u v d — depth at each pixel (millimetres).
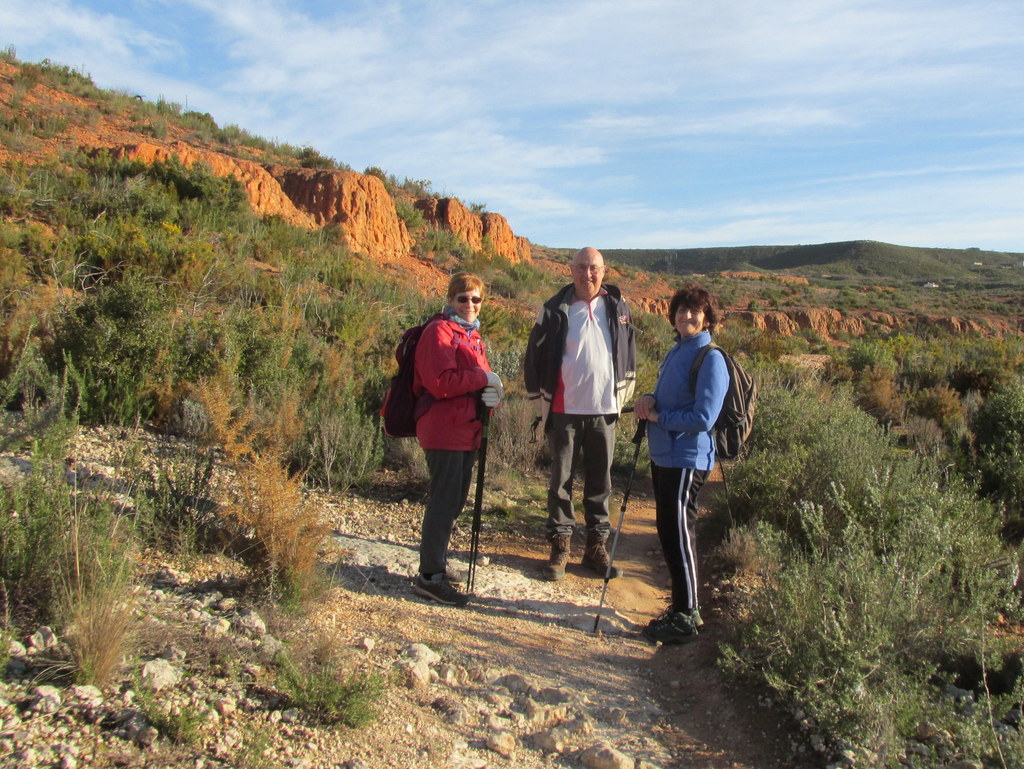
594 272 4879
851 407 9000
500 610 4320
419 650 3465
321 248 20688
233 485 4734
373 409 7215
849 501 5211
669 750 3070
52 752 2230
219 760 2408
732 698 3436
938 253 169375
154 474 4695
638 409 4238
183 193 18797
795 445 6398
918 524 3984
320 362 7645
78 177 16219
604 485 5055
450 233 31891
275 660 3033
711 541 5832
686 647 4094
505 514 5953
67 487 3379
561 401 4891
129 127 25750
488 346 12062
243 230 18406
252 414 5645
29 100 23656
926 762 2850
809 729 3105
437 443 4191
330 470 5855
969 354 17391
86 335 6055
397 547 4902
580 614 4414
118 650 2693
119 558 3172
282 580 3658
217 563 3857
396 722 2898
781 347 22438
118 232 12992
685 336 4207
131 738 2385
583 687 3541
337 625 3631
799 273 146875
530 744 2975
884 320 66938
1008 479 5914
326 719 2762
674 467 4113
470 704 3195
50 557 2980
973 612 3447
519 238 51406
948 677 3404
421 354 4188
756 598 3836
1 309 6668
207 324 7051
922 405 10594
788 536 5094
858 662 3109
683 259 170500
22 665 2598
